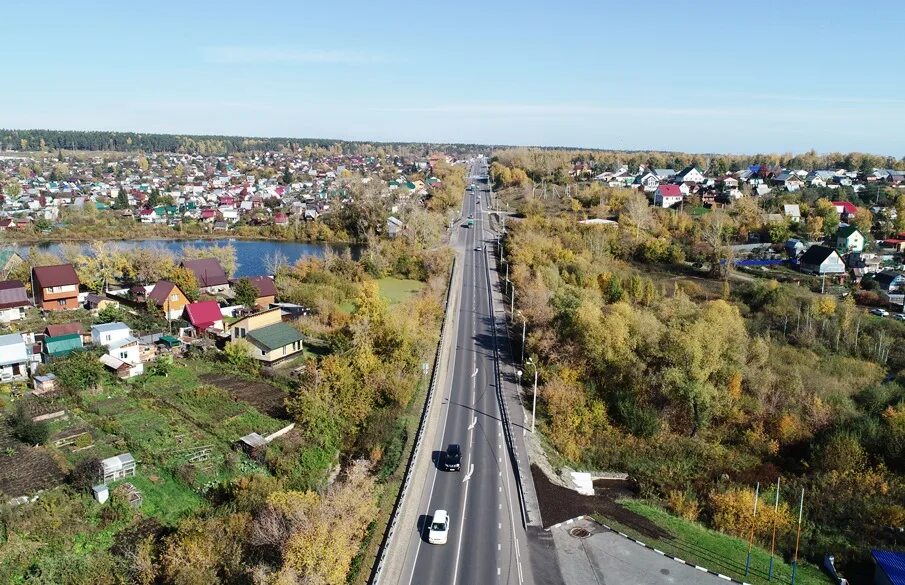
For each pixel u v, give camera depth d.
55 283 93.25
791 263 126.06
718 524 48.44
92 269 106.25
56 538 41.59
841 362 82.69
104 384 65.75
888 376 80.75
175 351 77.00
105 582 37.59
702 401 63.53
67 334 74.75
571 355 72.69
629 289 104.19
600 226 141.00
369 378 62.88
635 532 44.88
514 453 54.44
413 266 124.69
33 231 172.75
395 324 71.56
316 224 184.25
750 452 62.53
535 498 48.19
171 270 107.62
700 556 42.66
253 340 74.06
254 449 52.69
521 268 111.00
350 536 38.50
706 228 139.38
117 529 43.38
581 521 45.78
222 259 126.06
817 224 140.25
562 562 40.56
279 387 67.31
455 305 101.12
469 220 174.88
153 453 52.06
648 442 61.28
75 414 59.34
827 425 64.75
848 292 108.56
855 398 72.88
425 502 46.47
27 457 50.97
